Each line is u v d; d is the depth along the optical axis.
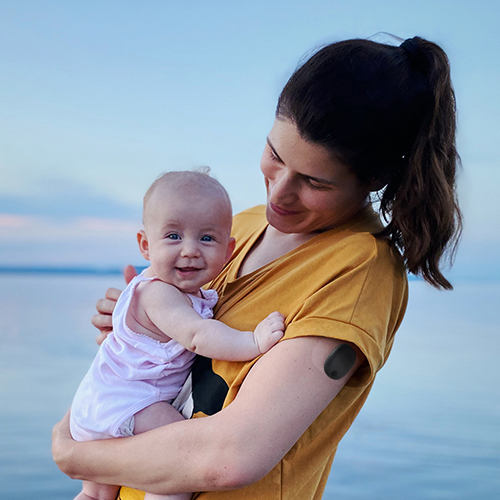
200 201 1.16
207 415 1.04
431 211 1.07
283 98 1.03
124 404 1.09
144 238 1.24
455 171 1.12
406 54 1.08
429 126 1.04
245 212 1.52
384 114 1.00
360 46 1.04
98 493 1.20
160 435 0.98
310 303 0.99
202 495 1.01
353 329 0.96
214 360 1.09
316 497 1.22
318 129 0.97
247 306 1.11
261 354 1.01
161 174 1.25
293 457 1.00
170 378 1.14
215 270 1.18
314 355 0.95
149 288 1.17
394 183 1.12
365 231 1.13
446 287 1.13
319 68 1.00
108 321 1.30
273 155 1.08
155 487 0.97
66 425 1.20
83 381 1.19
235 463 0.90
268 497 0.99
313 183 1.04
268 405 0.92
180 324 1.09
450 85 1.07
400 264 1.11
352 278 1.02
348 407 1.04
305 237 1.21
